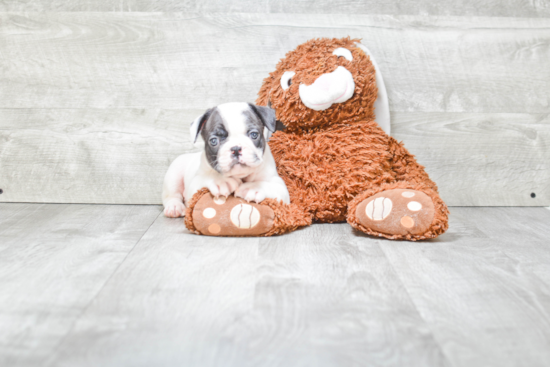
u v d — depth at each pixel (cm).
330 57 146
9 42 169
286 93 147
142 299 90
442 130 176
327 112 147
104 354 72
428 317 84
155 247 122
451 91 174
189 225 133
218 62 171
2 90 171
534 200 179
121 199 177
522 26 173
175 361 70
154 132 174
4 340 75
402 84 173
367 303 89
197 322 82
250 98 173
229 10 169
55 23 168
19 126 173
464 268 108
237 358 71
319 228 143
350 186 143
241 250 120
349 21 170
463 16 171
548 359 71
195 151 175
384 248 122
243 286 97
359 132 148
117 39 169
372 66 151
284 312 85
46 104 172
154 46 170
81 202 177
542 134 178
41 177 176
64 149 175
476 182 179
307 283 99
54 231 138
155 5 168
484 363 70
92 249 121
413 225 125
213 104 173
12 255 116
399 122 175
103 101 172
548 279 102
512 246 127
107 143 174
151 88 172
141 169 176
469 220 157
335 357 71
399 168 153
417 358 71
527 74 174
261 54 171
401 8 170
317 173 146
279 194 136
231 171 126
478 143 177
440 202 128
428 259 114
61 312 85
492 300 91
